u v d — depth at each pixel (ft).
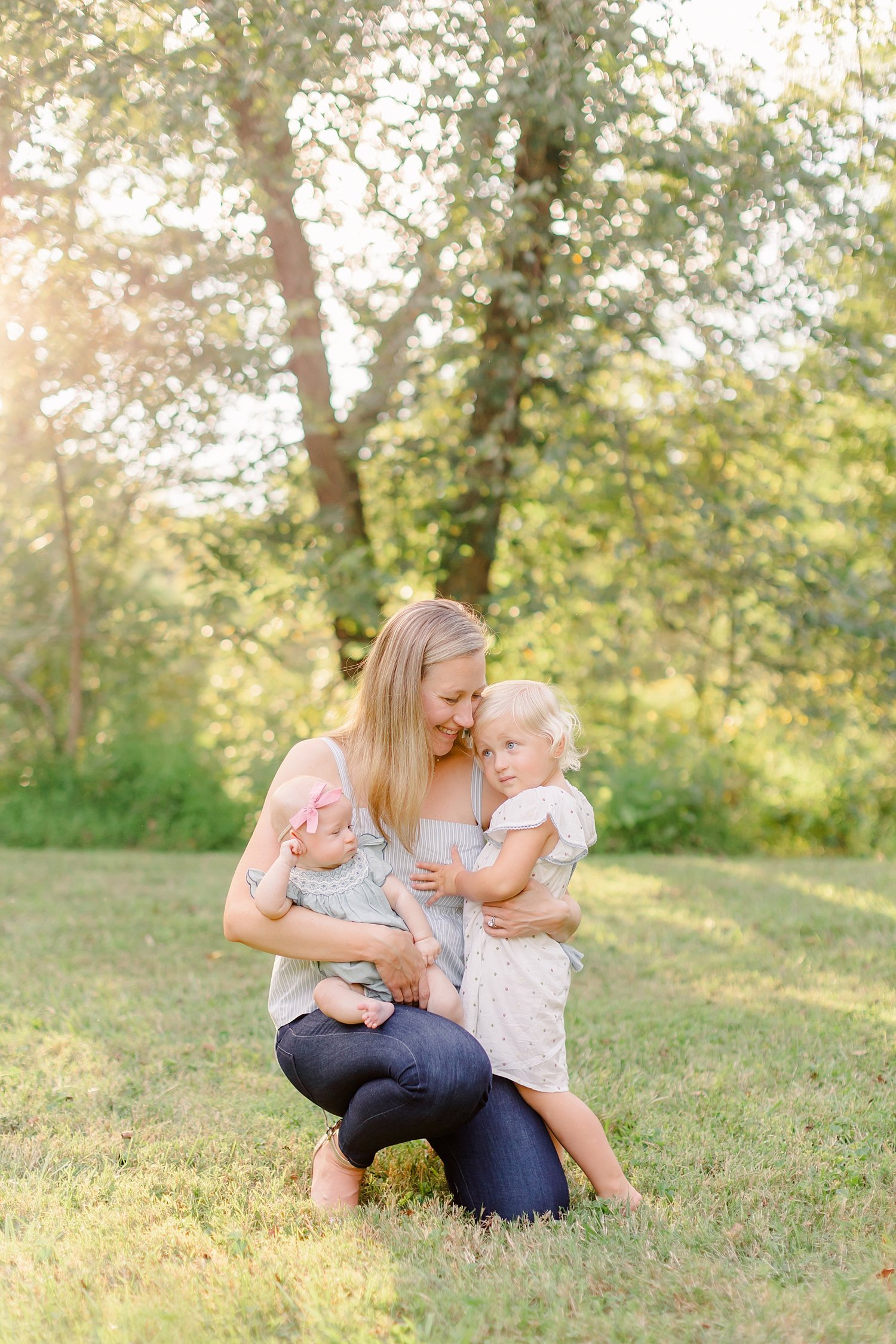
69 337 23.80
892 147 20.49
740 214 21.72
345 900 8.63
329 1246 7.85
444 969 9.10
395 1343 6.64
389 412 28.32
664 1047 12.72
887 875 24.75
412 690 8.86
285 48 16.40
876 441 31.09
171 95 16.62
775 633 29.32
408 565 29.63
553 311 24.76
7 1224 8.22
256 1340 6.66
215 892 22.71
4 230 20.84
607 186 22.72
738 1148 9.76
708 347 25.40
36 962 16.70
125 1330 6.71
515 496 28.76
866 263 22.95
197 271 24.03
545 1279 7.30
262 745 32.40
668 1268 7.54
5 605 34.47
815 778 30.78
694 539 28.25
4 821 30.99
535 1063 8.82
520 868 8.68
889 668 29.40
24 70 16.66
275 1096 11.19
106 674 35.45
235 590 29.14
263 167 19.12
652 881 23.81
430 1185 9.28
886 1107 10.71
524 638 30.73
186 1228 8.29
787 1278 7.45
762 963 16.78
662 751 31.96
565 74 17.88
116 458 28.71
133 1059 12.26
